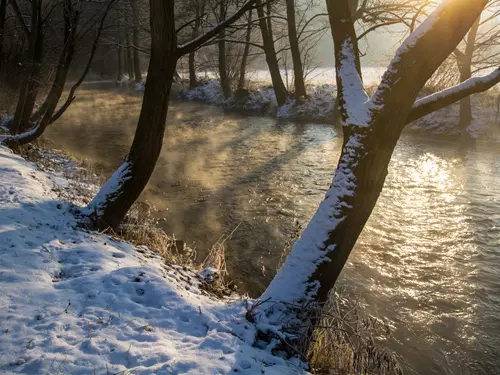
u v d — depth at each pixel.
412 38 4.06
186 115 25.73
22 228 5.27
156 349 3.44
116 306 4.02
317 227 4.47
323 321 4.46
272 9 24.45
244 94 28.52
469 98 17.91
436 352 5.35
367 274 7.14
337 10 4.64
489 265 7.41
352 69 4.63
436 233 8.70
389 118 4.23
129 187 6.37
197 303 4.38
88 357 3.22
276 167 13.63
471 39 17.52
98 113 25.34
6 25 16.05
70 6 9.28
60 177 9.11
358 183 4.36
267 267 7.31
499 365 5.17
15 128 11.58
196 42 6.16
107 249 5.34
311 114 23.77
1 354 3.12
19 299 3.84
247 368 3.40
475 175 12.70
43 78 12.20
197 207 10.03
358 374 4.06
